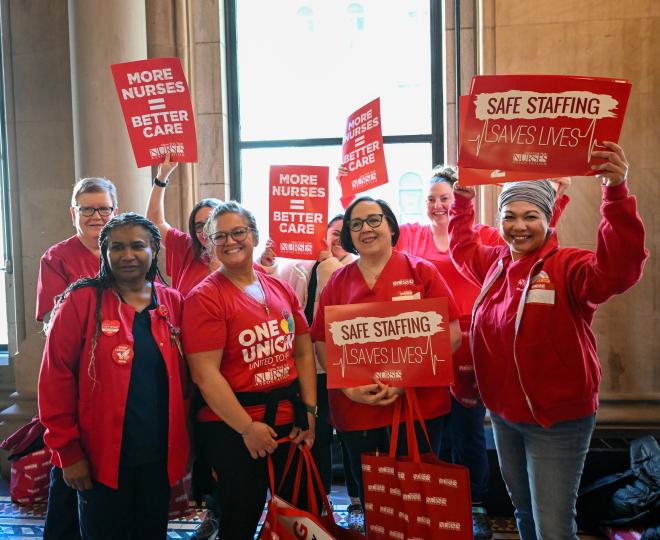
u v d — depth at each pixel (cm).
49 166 373
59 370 173
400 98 388
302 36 392
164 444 182
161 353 182
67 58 369
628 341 332
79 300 178
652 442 271
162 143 255
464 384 260
